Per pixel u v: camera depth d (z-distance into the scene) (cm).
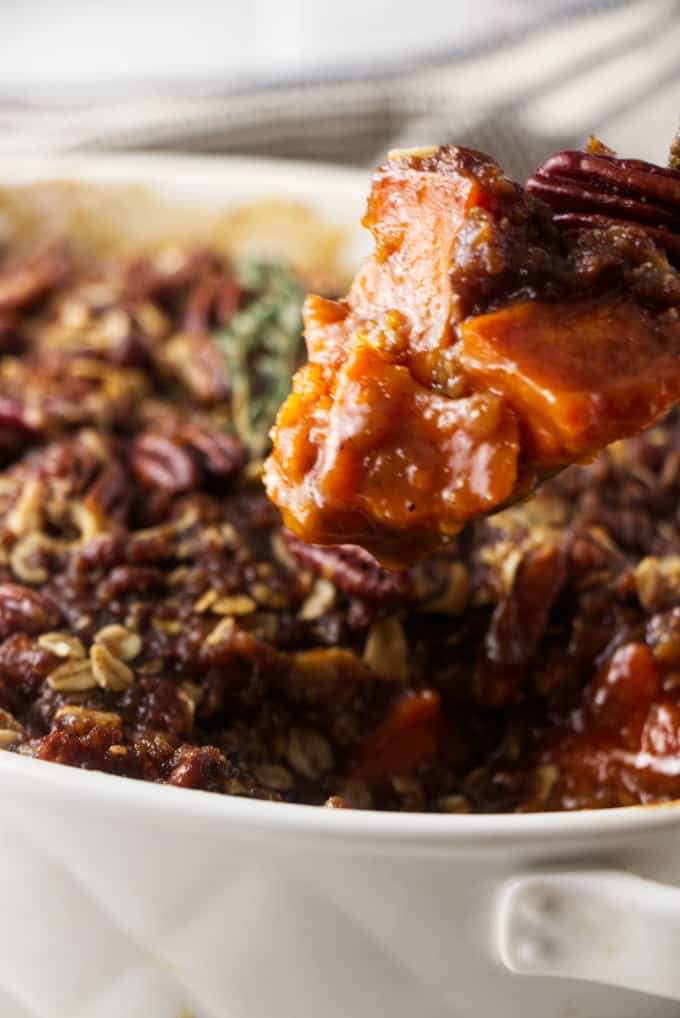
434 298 43
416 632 51
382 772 50
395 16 92
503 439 42
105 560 50
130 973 46
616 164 43
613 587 51
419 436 42
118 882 44
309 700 50
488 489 42
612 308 42
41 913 45
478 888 44
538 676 51
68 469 53
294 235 66
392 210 44
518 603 51
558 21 72
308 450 43
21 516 51
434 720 50
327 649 50
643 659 50
